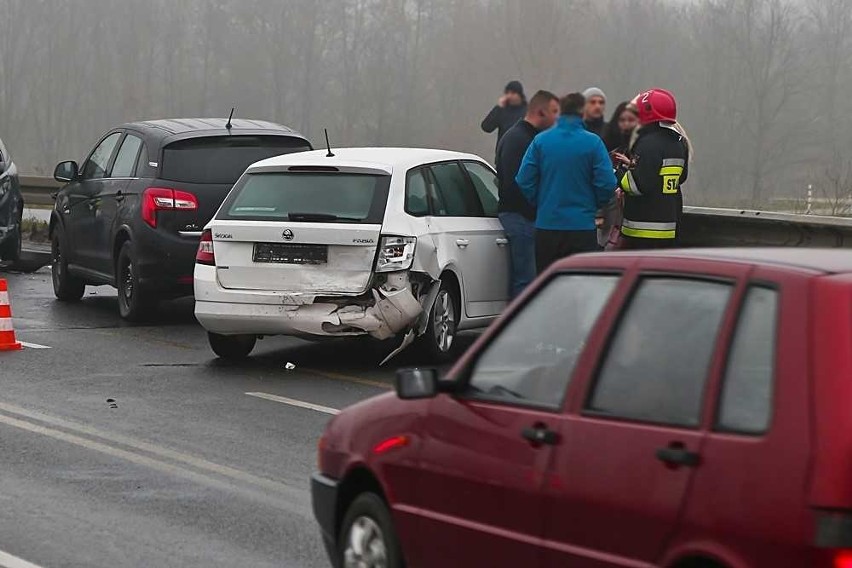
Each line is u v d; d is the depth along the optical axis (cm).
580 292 1436
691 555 1209
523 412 1427
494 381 1493
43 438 2686
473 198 3638
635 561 1270
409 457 1552
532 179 3491
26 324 4206
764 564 1148
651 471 1261
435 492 1514
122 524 2109
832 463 1120
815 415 1144
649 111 3569
